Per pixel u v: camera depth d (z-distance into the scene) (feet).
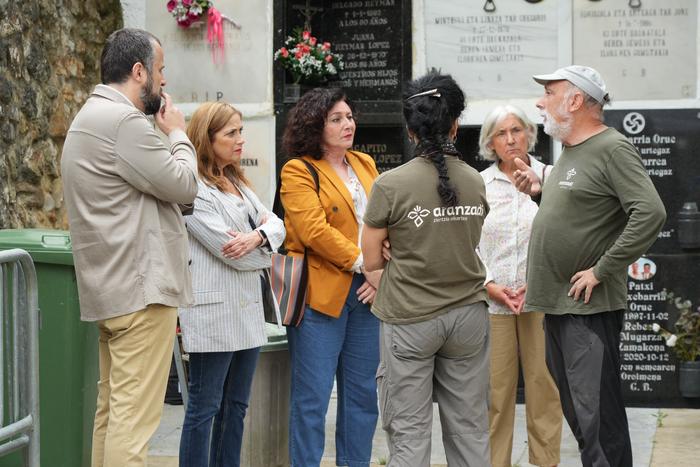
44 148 23.40
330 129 17.61
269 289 17.63
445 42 25.62
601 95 15.47
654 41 24.70
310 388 17.51
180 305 14.48
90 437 17.12
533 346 18.75
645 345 24.85
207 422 16.62
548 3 25.08
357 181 18.11
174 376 25.48
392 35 26.81
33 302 14.53
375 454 21.09
